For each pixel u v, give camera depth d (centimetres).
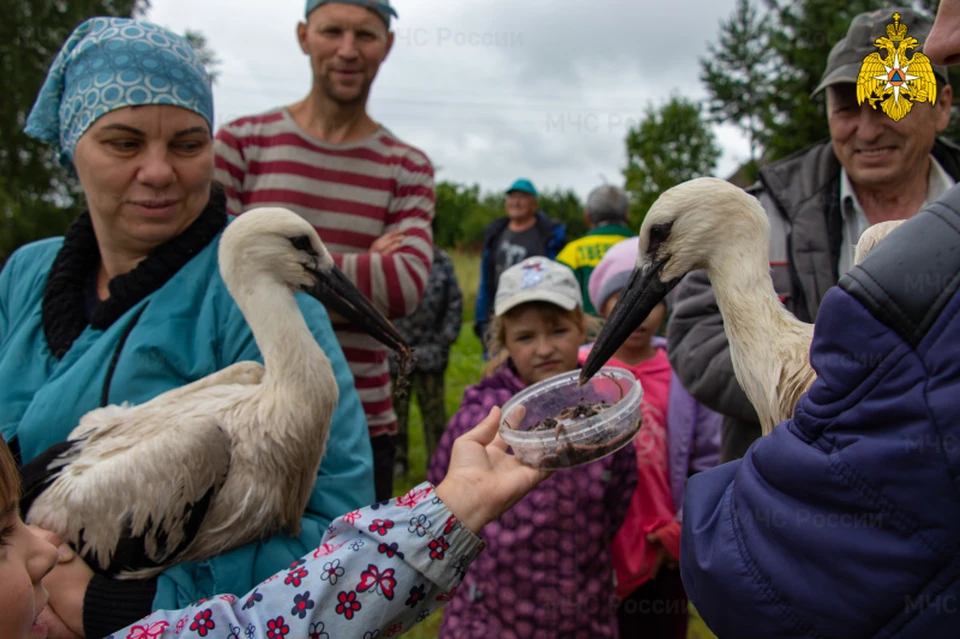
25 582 113
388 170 334
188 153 224
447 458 269
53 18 1475
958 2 120
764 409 212
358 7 317
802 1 775
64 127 222
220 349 240
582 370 240
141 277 226
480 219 2544
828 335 110
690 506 136
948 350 98
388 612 125
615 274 349
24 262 251
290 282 248
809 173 261
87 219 245
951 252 100
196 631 125
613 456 258
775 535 115
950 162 259
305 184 325
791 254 253
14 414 225
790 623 113
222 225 246
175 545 204
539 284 276
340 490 230
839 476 107
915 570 101
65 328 228
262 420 220
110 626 192
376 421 322
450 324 620
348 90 323
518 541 249
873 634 106
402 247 317
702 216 226
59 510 203
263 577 214
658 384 313
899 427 102
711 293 262
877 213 248
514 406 206
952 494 98
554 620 246
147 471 202
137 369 221
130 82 209
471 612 255
